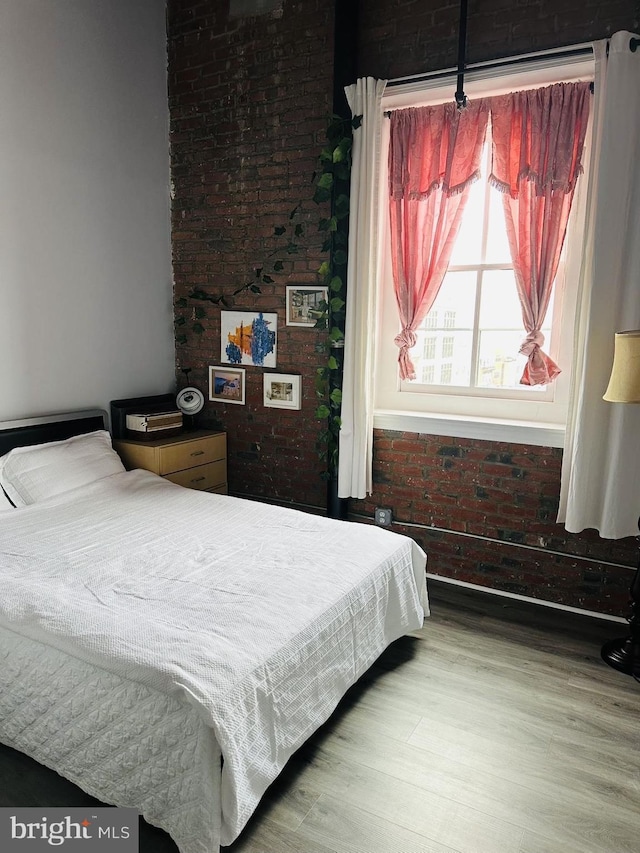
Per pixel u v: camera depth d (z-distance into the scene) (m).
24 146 3.22
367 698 2.40
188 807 1.60
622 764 2.06
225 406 4.09
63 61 3.36
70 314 3.55
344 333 3.51
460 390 3.50
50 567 2.32
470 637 2.88
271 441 3.93
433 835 1.76
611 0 2.77
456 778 1.98
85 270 3.61
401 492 3.56
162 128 3.99
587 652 2.76
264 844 1.71
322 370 3.59
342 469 3.54
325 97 3.44
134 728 1.68
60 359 3.53
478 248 3.36
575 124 2.93
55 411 3.53
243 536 2.70
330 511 3.70
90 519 2.87
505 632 2.93
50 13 3.27
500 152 3.12
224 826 1.62
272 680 1.80
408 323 3.45
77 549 2.51
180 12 3.86
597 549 3.06
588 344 2.77
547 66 2.87
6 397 3.28
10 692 1.93
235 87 3.73
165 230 4.09
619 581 3.02
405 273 3.41
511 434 3.19
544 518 3.18
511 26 2.98
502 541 3.30
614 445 2.79
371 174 3.29
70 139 3.44
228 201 3.86
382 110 3.38
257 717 1.73
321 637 2.05
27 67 3.19
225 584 2.21
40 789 1.87
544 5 2.90
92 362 3.71
